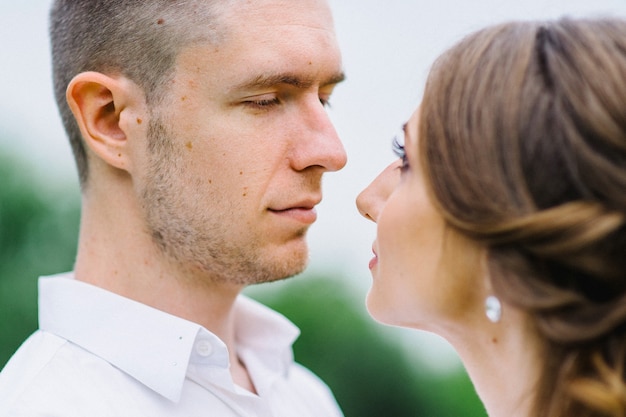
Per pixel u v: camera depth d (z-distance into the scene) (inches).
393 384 205.5
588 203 61.7
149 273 87.1
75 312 86.5
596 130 61.6
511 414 71.0
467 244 69.6
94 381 81.8
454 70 70.2
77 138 91.2
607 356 61.2
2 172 203.9
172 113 84.0
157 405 82.5
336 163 85.3
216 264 86.0
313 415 103.9
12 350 197.2
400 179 77.2
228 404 86.0
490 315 69.4
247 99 83.2
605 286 62.2
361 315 208.1
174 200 84.8
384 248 75.2
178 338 83.2
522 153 64.2
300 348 203.2
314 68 84.2
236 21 82.5
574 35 66.8
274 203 84.5
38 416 76.4
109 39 86.5
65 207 206.7
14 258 201.8
